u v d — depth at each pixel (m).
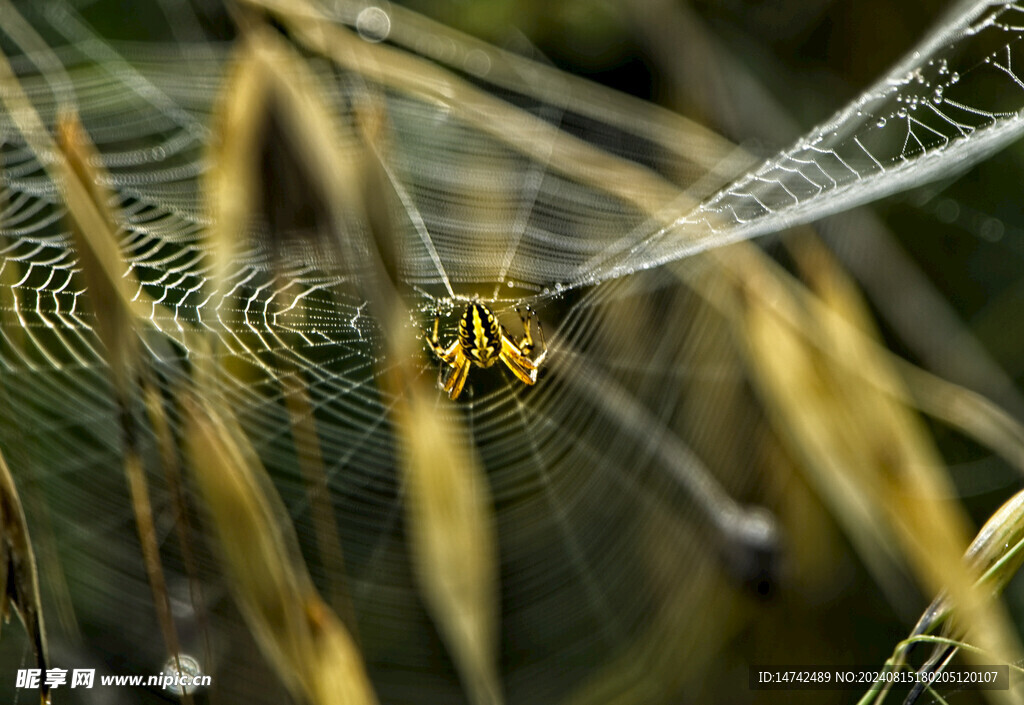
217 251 0.29
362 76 0.30
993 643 0.29
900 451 0.29
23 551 0.28
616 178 0.30
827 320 0.30
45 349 0.31
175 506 0.28
